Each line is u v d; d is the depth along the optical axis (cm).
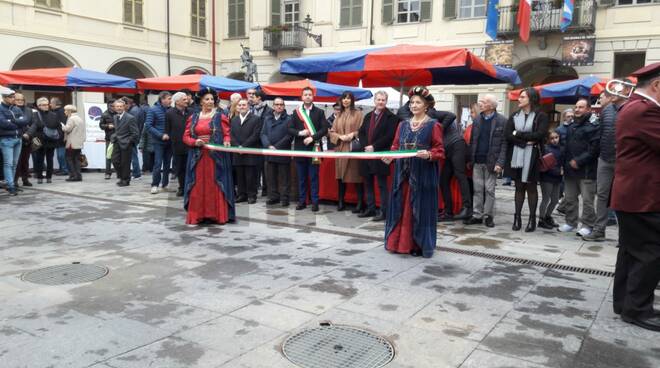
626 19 1700
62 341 350
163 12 2309
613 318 408
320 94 1242
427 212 567
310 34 2261
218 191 709
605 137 634
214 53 2533
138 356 332
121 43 2144
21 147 985
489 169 737
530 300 444
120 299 428
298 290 456
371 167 752
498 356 340
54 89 1361
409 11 2072
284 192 881
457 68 842
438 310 417
